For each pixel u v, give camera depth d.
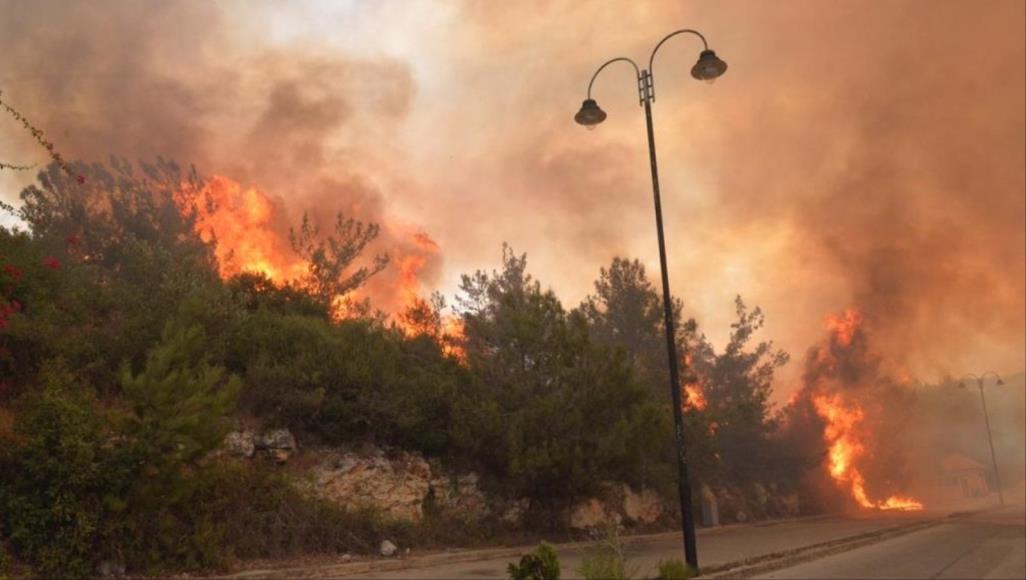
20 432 11.41
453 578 12.76
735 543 21.03
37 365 14.27
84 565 10.76
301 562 13.77
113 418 12.02
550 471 19.38
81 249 24.19
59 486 10.90
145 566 11.43
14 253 15.91
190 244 26.80
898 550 19.25
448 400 20.05
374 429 18.42
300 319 20.03
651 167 15.99
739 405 35.75
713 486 34.84
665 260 15.35
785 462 41.09
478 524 19.23
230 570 12.31
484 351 22.48
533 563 10.17
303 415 17.22
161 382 11.91
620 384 20.72
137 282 19.22
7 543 10.51
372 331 22.05
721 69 16.00
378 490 17.48
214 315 17.52
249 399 16.83
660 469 26.84
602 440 19.47
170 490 11.75
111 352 15.49
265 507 14.33
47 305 15.56
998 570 14.31
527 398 20.42
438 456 19.86
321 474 16.61
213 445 12.31
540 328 20.97
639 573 13.08
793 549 18.62
